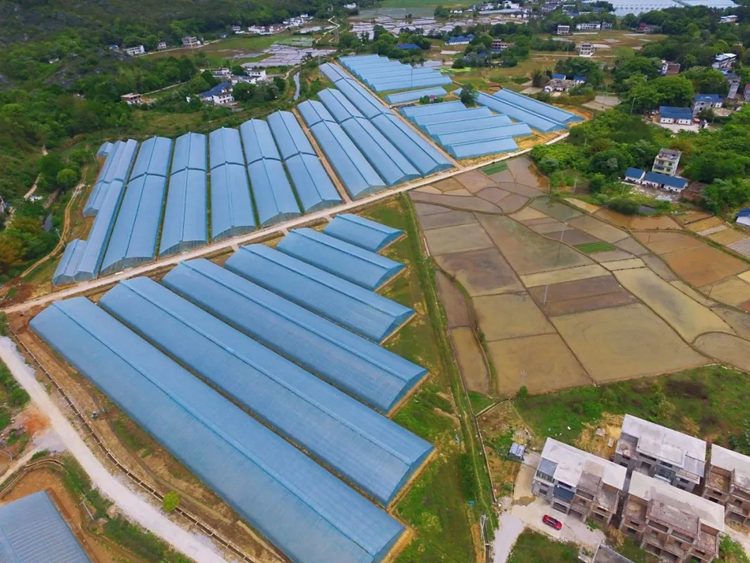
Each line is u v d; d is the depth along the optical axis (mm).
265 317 70188
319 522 43875
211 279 79125
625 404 55812
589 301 71812
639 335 65438
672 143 110062
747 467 44781
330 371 61344
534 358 62750
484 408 56438
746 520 43594
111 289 79125
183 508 47312
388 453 49656
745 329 65688
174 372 61156
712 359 61250
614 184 102375
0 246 83312
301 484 47094
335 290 74625
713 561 40906
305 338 65875
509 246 85562
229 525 45906
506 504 46656
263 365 61250
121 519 46375
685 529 39438
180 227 94000
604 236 86812
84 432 55594
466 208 98312
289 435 53719
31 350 68562
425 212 98062
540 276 77625
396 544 43719
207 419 53844
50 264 88500
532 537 43812
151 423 55000
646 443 47125
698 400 55781
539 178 109188
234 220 95625
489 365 62000
